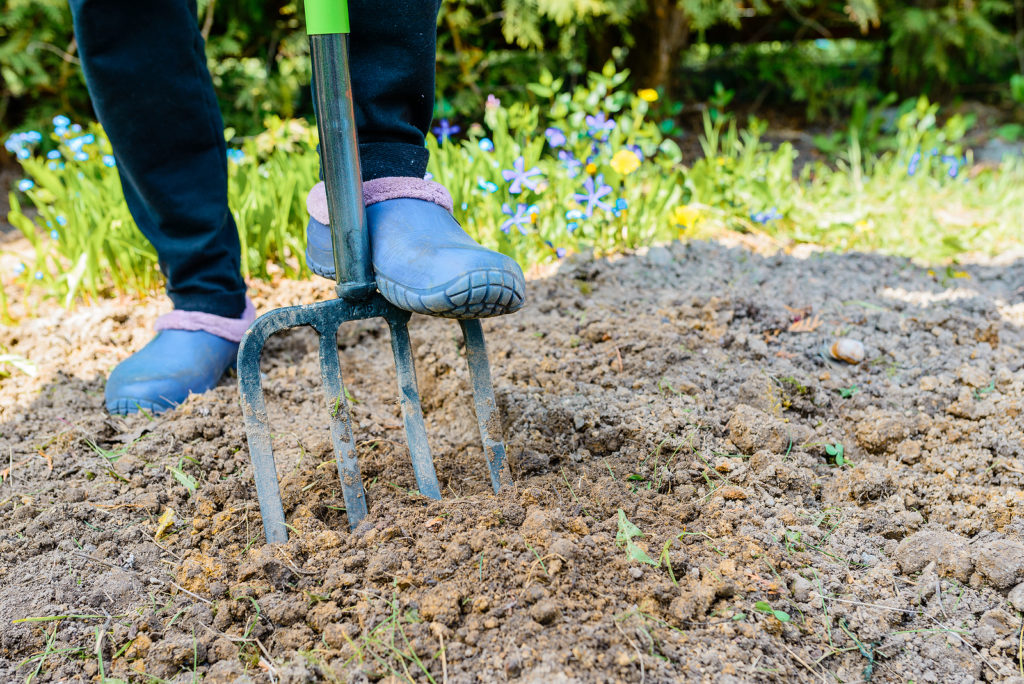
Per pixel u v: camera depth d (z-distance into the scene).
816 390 1.87
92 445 1.72
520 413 1.76
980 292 2.50
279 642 1.26
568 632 1.23
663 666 1.19
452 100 4.46
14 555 1.42
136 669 1.23
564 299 2.33
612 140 3.11
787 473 1.58
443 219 1.49
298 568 1.36
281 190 2.76
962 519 1.51
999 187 3.82
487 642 1.23
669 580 1.33
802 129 5.28
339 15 1.29
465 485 1.59
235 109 4.61
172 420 1.81
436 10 1.45
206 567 1.40
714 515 1.50
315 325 1.42
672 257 2.70
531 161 2.94
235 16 4.39
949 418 1.80
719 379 1.91
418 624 1.25
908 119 4.08
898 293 2.46
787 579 1.37
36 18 4.04
